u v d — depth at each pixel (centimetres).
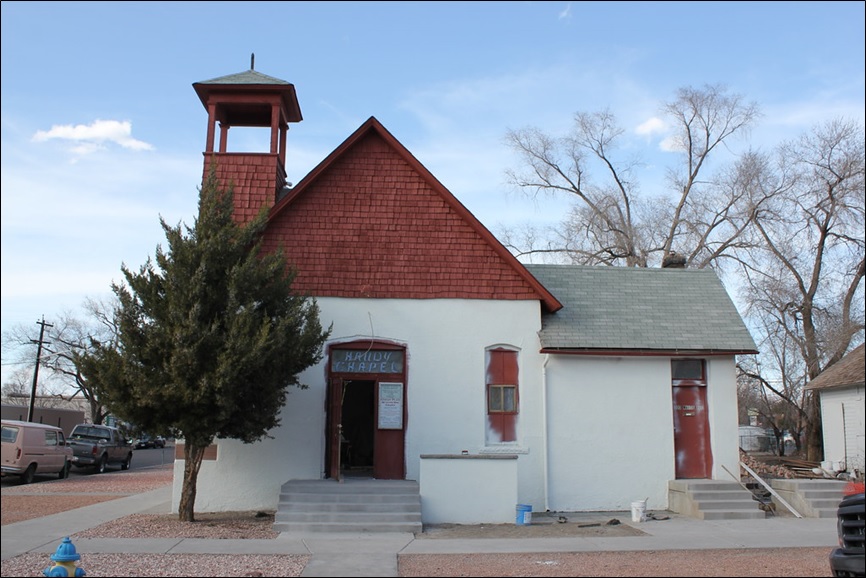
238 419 1392
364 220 1755
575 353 1709
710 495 1619
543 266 1958
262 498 1612
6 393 6656
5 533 1303
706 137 3809
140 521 1448
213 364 1336
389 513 1434
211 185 1472
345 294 1709
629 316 1820
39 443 2517
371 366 1702
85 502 1808
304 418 1648
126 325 1355
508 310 1744
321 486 1513
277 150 1839
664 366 1759
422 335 1711
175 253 1399
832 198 3194
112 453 3212
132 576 963
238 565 1039
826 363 3116
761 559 1108
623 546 1220
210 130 1834
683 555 1142
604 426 1719
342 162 1784
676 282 1961
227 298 1392
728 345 1745
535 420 1708
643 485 1705
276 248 1673
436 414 1684
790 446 4791
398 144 1775
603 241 3828
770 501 1683
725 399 1750
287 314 1421
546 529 1431
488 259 1762
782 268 3328
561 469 1694
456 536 1345
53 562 1033
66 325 5828
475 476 1535
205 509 1600
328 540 1275
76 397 7106
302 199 1756
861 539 852
